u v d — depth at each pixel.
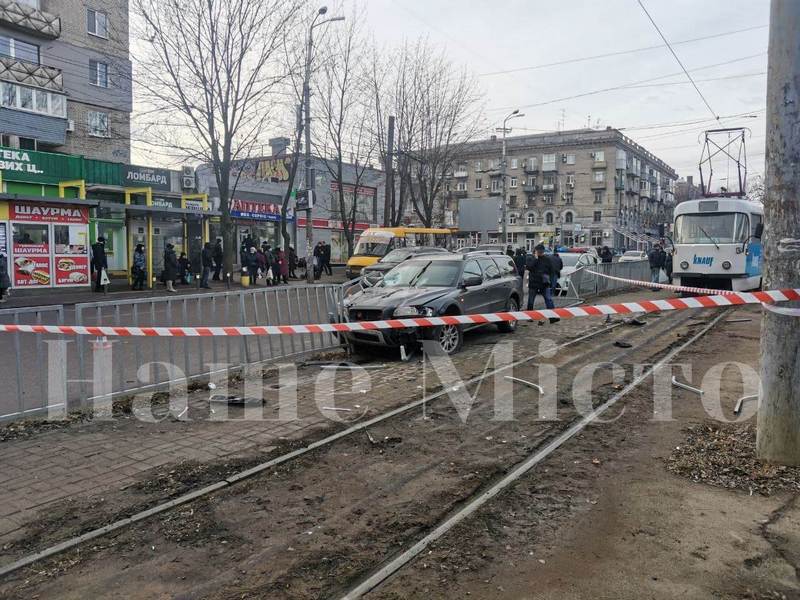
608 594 3.13
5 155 21.91
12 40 27.47
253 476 4.64
